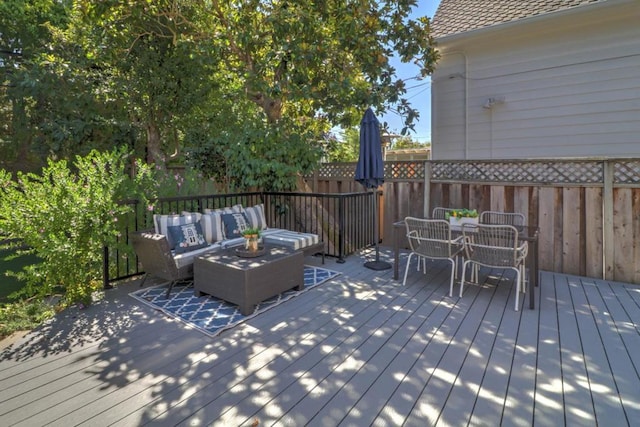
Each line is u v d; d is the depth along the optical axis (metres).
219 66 8.05
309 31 5.21
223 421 1.76
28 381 2.11
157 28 7.10
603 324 2.91
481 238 3.45
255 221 4.97
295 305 3.33
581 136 5.44
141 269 4.40
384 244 6.12
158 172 5.09
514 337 2.67
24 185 3.20
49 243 3.08
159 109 8.52
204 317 3.04
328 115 6.09
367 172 4.77
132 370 2.23
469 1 6.77
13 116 10.11
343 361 2.33
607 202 4.16
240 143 5.87
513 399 1.93
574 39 5.41
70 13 8.45
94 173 3.44
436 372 2.19
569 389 2.02
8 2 9.18
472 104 6.30
